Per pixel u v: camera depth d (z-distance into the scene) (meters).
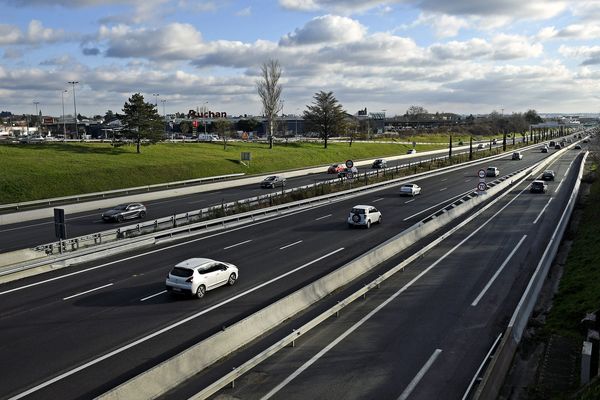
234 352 15.13
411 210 42.34
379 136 149.25
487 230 33.84
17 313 18.66
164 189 55.91
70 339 16.23
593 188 51.94
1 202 45.16
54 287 21.84
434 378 13.80
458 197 49.94
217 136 113.38
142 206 40.44
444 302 19.92
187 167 66.50
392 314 18.59
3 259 24.31
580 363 14.98
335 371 14.12
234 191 56.19
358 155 103.56
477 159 93.50
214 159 72.88
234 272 22.23
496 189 52.50
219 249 28.77
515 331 16.42
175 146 81.75
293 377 13.74
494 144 147.62
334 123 101.44
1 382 13.34
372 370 14.20
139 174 59.88
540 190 51.94
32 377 13.63
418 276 23.39
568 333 17.08
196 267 20.41
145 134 70.12
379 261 25.48
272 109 95.12
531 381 14.24
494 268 24.75
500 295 20.83
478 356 15.23
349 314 18.56
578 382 13.81
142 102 69.94
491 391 12.97
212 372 13.84
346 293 20.80
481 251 28.11
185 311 18.84
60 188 50.81
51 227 36.56
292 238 31.56
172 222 34.50
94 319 18.03
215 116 154.00
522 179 65.06
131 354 15.13
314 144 104.88
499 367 13.98
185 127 128.38
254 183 64.44
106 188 54.25
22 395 12.66
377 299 20.23
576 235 32.28
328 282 20.97
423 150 124.19
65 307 19.30
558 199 47.72
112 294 20.88
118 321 17.83
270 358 14.88
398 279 22.92
